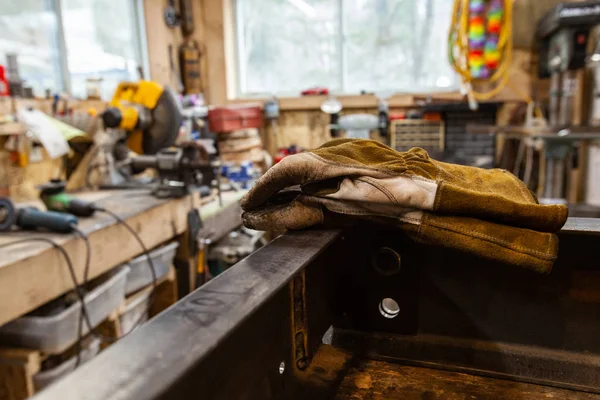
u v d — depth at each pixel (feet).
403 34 12.69
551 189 8.80
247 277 1.60
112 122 6.50
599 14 8.79
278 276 1.61
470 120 10.76
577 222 2.40
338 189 2.14
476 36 9.03
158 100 7.06
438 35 12.47
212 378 1.32
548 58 10.45
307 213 2.25
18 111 6.50
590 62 9.52
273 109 12.17
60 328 4.55
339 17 12.92
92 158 7.52
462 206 2.00
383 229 2.47
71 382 0.98
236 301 1.40
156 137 7.21
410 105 12.00
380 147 2.43
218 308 1.35
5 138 6.81
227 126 10.39
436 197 2.01
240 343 1.48
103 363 1.05
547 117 11.07
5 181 6.89
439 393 2.22
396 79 13.03
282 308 1.83
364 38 12.98
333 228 2.32
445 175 2.27
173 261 7.29
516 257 1.96
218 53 13.20
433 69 12.73
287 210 2.27
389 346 2.54
